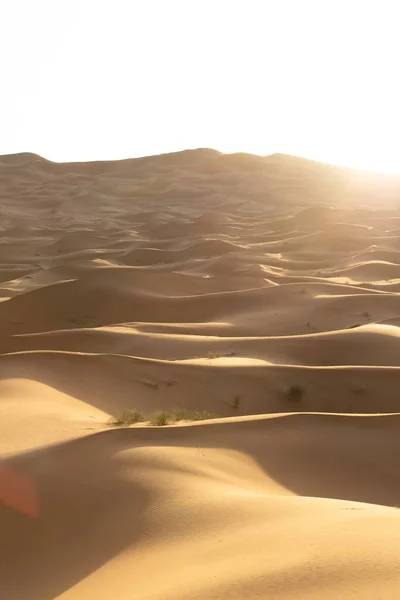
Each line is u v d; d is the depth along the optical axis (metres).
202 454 13.16
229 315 45.62
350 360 29.94
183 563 8.05
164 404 22.80
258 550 7.81
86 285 53.41
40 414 17.44
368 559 6.79
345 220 114.38
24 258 93.31
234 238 101.88
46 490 11.19
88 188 187.62
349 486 13.60
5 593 8.98
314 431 15.50
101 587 8.15
